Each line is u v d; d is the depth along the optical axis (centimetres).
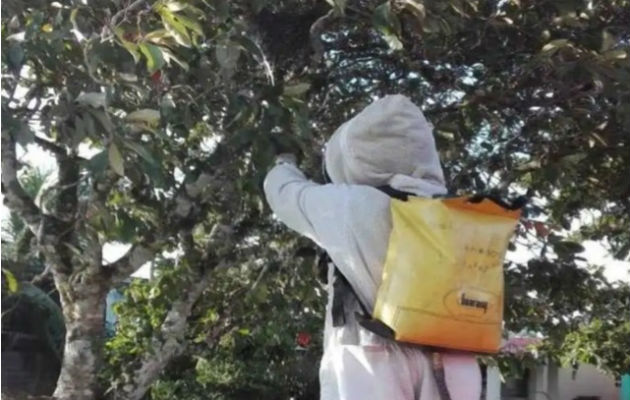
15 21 382
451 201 266
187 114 436
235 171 486
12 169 466
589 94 585
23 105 396
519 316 673
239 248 582
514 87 602
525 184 652
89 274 496
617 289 767
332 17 515
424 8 463
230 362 1282
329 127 604
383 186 288
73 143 368
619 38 599
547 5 576
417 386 270
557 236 643
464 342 266
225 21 450
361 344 272
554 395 1959
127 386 534
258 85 479
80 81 391
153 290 591
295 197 295
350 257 274
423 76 622
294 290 646
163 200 498
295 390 1345
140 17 391
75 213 476
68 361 504
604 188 667
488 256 269
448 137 598
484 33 590
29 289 461
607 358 1070
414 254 263
